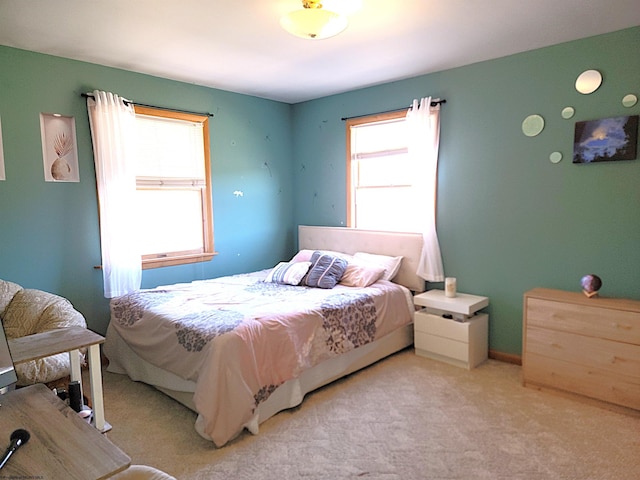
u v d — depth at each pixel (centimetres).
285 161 509
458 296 368
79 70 338
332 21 230
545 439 240
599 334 271
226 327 254
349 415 270
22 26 267
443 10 252
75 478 93
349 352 325
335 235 464
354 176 455
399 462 221
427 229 384
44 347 175
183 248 417
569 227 318
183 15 253
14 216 312
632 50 282
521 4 244
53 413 121
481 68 352
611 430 248
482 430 250
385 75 389
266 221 491
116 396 300
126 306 322
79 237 345
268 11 249
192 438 246
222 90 437
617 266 299
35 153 320
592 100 301
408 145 390
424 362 358
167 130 397
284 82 411
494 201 355
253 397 246
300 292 352
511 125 340
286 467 219
